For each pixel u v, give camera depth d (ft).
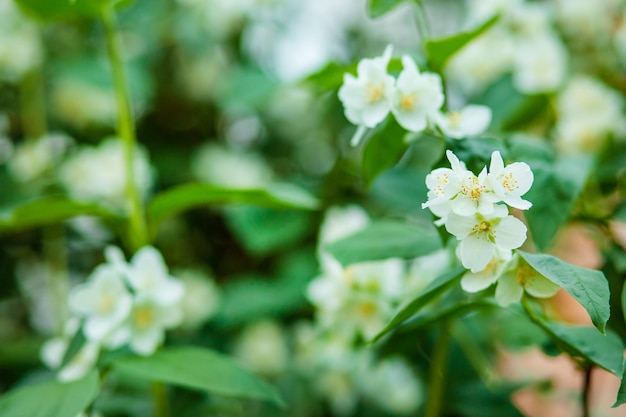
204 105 3.50
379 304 2.19
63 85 3.15
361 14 3.60
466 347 2.35
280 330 2.86
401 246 1.95
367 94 1.82
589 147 2.38
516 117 2.42
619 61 2.66
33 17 2.19
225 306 2.72
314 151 3.44
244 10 3.11
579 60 2.68
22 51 2.92
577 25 2.62
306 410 2.71
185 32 3.20
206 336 2.88
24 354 2.72
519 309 1.80
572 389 2.51
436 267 2.21
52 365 2.19
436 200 1.62
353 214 2.31
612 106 2.42
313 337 2.57
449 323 2.11
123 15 3.11
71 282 3.23
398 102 1.81
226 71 3.40
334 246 1.98
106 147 2.91
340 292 2.21
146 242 2.17
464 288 1.68
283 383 2.77
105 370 2.01
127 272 2.07
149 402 2.43
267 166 3.42
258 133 3.51
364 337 2.21
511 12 2.48
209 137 3.51
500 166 1.62
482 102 2.45
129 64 3.01
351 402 2.67
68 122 3.27
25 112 3.11
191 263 3.34
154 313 2.06
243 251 3.36
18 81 3.09
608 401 2.69
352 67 1.96
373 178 1.93
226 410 2.49
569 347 1.75
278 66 3.31
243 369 1.99
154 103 3.39
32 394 1.90
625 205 2.11
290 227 2.58
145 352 2.04
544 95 2.39
